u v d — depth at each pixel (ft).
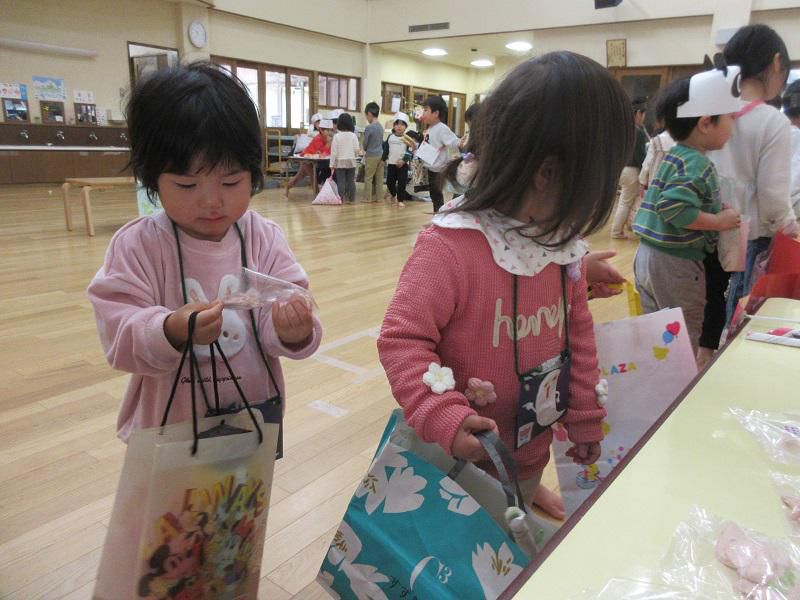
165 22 28.17
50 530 4.46
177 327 2.44
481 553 2.09
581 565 1.68
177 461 2.28
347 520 2.36
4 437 5.71
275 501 4.95
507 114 2.38
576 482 3.82
